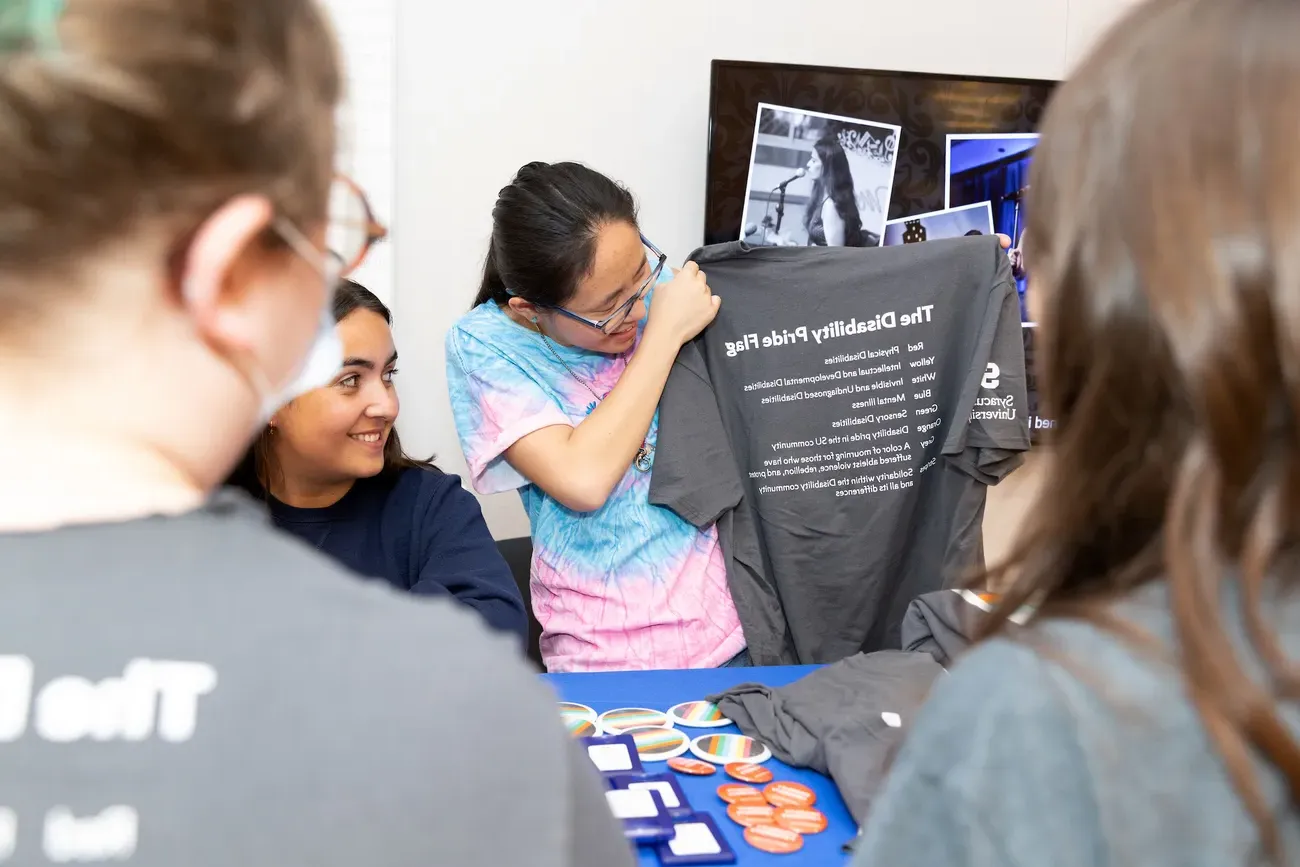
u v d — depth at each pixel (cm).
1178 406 45
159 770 33
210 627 35
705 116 249
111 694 33
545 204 155
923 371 174
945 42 261
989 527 256
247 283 38
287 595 36
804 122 235
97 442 36
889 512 177
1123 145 46
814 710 124
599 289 156
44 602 34
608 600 168
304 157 37
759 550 176
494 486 173
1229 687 42
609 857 40
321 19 40
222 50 34
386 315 151
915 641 146
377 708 35
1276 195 42
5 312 34
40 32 31
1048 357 50
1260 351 42
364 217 44
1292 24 43
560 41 239
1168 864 43
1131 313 45
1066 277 48
